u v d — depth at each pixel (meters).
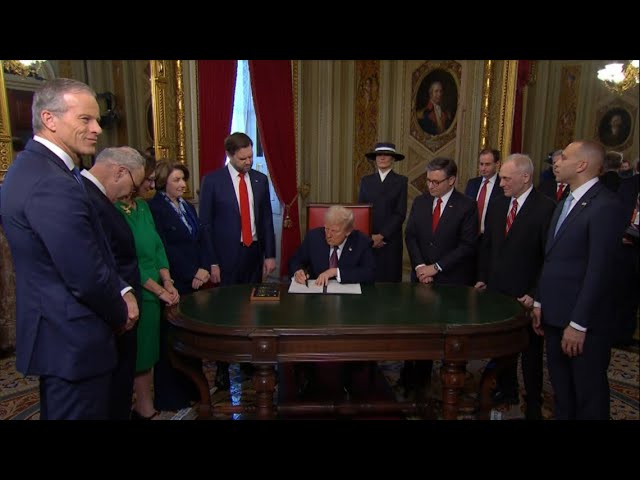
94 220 1.68
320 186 6.45
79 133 1.61
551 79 7.24
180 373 2.64
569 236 2.09
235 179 3.09
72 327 1.59
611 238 1.96
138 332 2.39
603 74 5.02
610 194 2.03
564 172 2.09
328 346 1.92
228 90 4.43
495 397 2.85
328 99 6.24
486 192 3.78
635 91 6.88
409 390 2.94
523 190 2.53
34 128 1.62
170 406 2.64
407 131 6.00
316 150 6.38
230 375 3.20
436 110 5.66
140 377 2.51
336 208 2.53
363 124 6.30
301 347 1.91
